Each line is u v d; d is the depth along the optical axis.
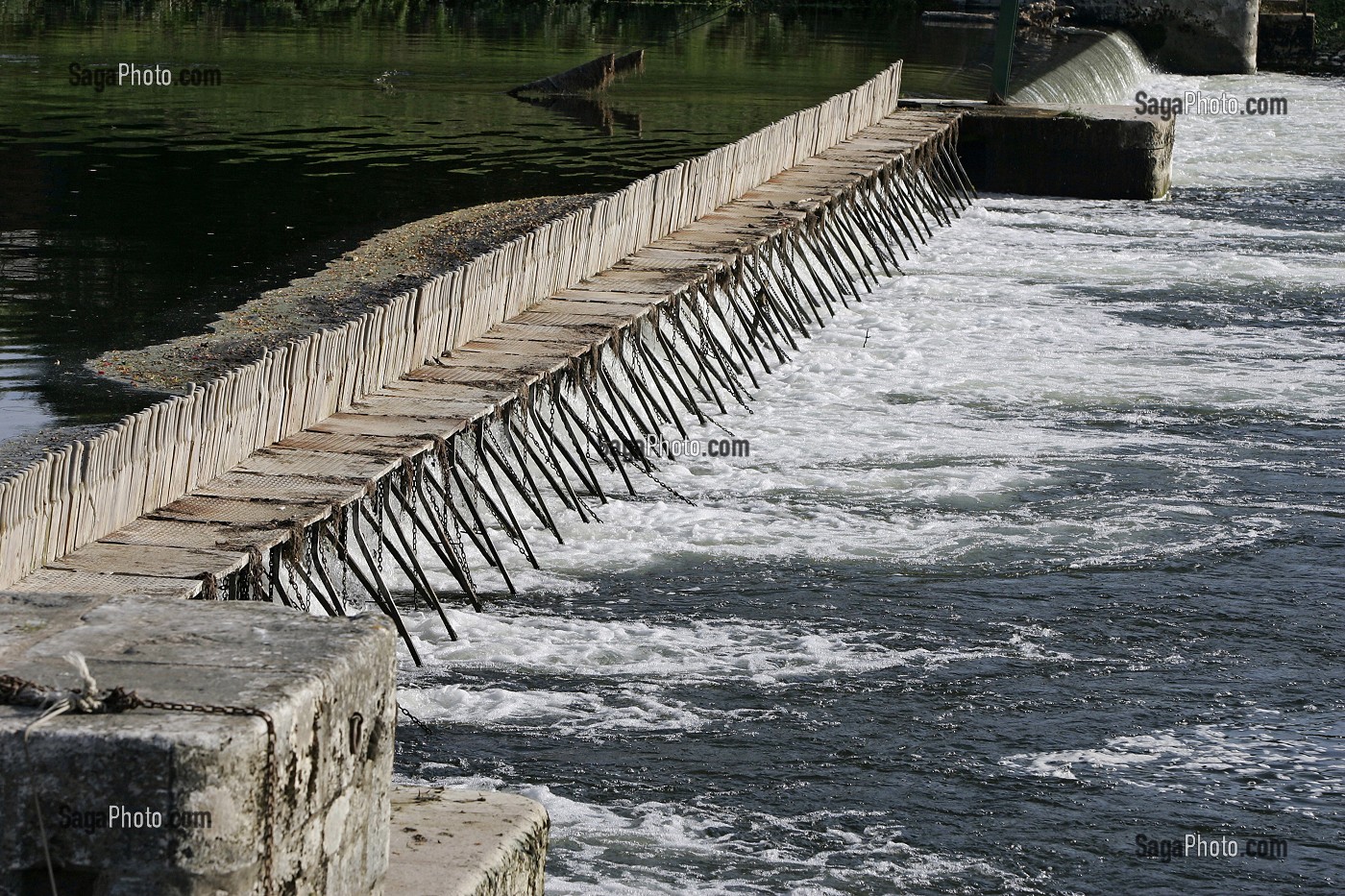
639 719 16.88
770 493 24.12
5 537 13.68
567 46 78.56
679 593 20.27
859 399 29.55
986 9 96.44
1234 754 16.69
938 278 40.56
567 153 49.75
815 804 15.37
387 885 8.64
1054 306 37.47
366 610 19.12
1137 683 18.28
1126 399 29.86
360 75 65.00
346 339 20.06
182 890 6.65
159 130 49.59
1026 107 55.94
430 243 36.25
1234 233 46.75
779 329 34.25
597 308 26.19
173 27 77.06
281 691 7.04
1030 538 22.61
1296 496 24.72
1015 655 18.91
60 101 54.12
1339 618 20.28
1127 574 21.44
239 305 30.36
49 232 35.62
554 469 23.88
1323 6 94.06
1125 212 50.22
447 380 21.72
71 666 7.21
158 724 6.69
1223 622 20.02
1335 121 68.00
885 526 22.88
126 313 29.42
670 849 14.43
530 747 16.14
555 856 14.17
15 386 24.88
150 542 15.34
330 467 17.92
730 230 33.88
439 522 21.06
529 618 19.33
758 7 99.25
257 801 6.80
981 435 27.36
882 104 53.12
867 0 99.69
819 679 18.02
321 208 39.56
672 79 69.56
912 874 14.23
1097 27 83.00
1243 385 30.89
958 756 16.41
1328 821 15.38
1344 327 35.97
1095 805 15.54
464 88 62.91
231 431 17.62
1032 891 14.05
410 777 15.45
